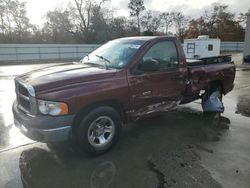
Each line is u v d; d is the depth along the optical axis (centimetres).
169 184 318
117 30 4844
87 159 382
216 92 619
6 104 707
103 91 371
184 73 494
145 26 5366
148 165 365
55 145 429
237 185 316
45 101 337
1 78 1251
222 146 430
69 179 330
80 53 3347
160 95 454
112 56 450
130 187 313
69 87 351
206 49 2403
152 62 422
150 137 469
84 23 4616
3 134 479
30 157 388
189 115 606
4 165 364
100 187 313
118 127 410
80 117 369
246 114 619
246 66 1917
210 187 312
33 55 3014
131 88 406
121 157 389
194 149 418
